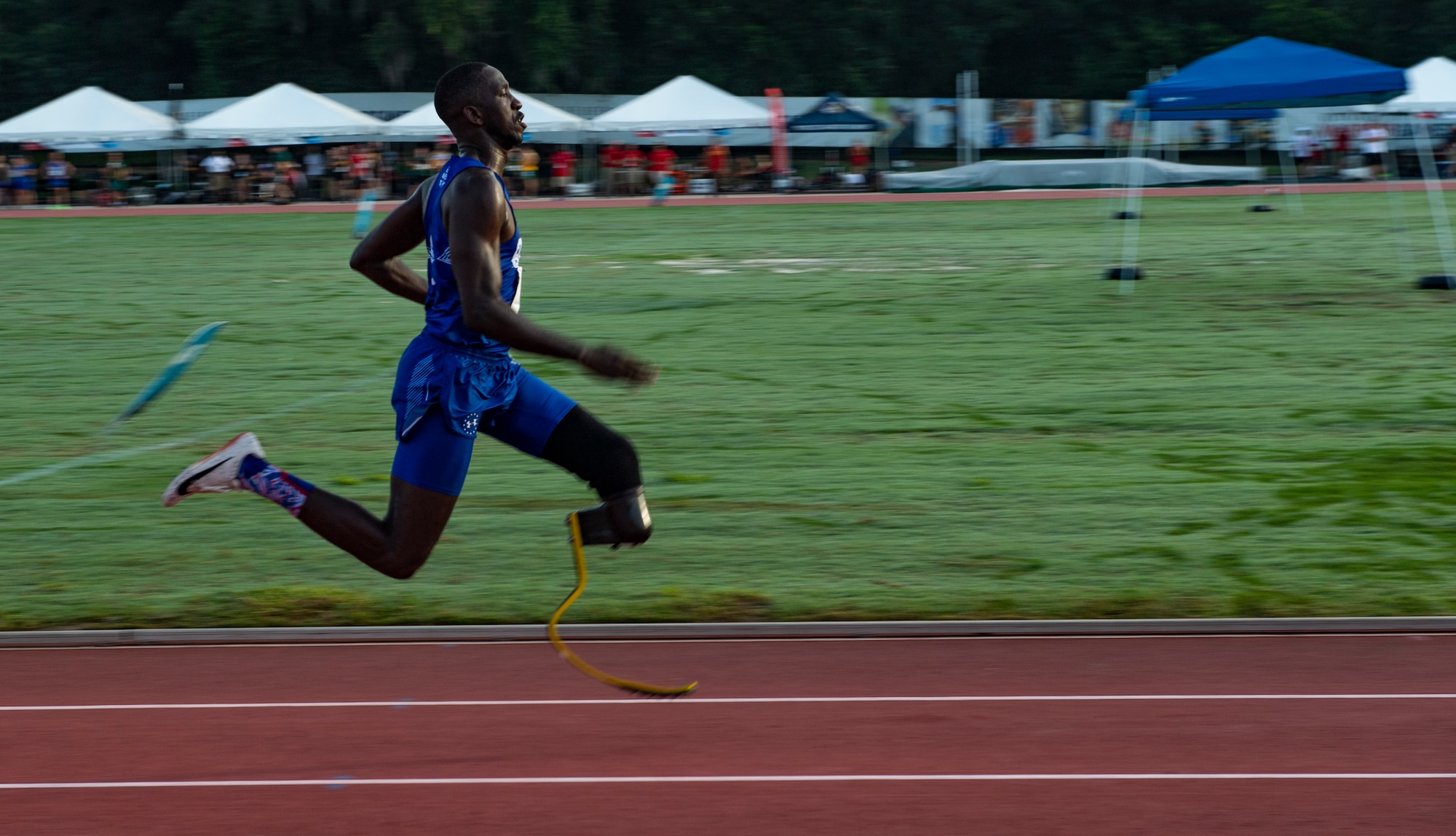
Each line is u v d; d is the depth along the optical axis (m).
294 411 14.54
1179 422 13.45
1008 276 25.73
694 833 5.04
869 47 71.44
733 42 70.50
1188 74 21.61
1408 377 15.55
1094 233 34.28
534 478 11.40
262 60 68.81
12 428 13.74
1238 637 7.41
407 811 5.24
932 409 14.22
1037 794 5.37
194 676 6.87
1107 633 7.52
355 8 65.62
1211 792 5.38
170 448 12.84
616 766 5.66
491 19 65.44
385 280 5.95
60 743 5.95
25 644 7.41
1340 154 55.59
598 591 8.41
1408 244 30.12
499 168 5.57
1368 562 8.91
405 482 5.55
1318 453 12.10
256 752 5.83
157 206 51.94
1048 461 11.96
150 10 70.69
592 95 70.06
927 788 5.43
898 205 46.22
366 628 7.57
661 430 13.39
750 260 29.27
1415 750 5.79
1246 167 58.72
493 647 7.36
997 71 77.69
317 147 61.69
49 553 9.35
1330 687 6.58
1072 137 66.31
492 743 5.92
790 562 9.06
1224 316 20.27
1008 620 7.74
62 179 51.91
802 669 6.93
